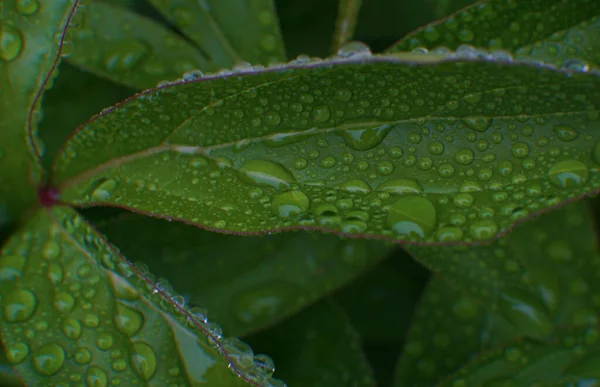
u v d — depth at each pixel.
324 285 0.28
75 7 0.25
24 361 0.25
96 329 0.25
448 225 0.25
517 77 0.24
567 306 0.27
